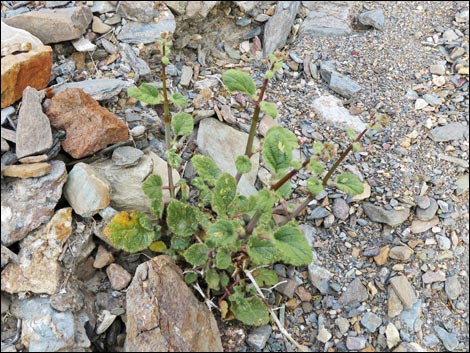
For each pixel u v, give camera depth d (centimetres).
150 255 37
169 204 35
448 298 37
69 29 42
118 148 38
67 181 36
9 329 33
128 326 33
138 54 44
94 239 37
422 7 52
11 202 34
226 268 34
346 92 45
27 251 34
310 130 43
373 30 50
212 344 33
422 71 47
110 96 40
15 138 35
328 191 40
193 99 43
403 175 41
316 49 48
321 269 37
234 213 34
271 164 30
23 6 45
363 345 35
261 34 49
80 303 34
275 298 37
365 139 43
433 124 43
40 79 39
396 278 37
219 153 41
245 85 31
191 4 47
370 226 39
